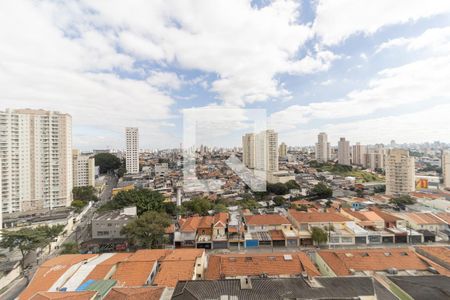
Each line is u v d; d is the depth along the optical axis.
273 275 19.70
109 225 36.88
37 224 41.94
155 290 14.30
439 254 23.30
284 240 33.84
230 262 21.30
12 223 44.59
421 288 13.02
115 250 34.09
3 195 49.31
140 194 47.50
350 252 22.80
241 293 11.55
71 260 22.61
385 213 40.88
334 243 33.62
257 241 33.59
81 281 18.77
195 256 22.80
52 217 46.66
